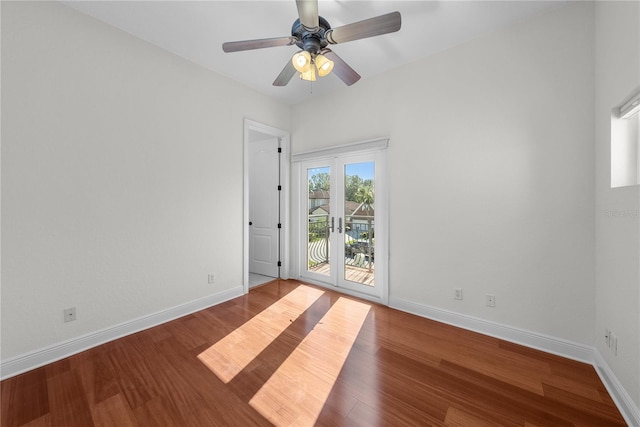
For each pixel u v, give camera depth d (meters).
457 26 2.14
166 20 2.10
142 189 2.35
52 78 1.86
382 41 2.34
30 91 1.78
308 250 3.77
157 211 2.46
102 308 2.13
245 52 2.56
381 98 2.88
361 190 3.17
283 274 3.93
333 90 3.33
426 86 2.56
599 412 1.41
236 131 3.13
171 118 2.54
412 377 1.71
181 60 2.61
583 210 1.86
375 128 2.94
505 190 2.15
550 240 1.98
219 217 2.97
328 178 3.50
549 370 1.77
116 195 2.19
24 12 1.75
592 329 1.85
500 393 1.56
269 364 1.84
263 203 4.16
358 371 1.77
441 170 2.48
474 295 2.33
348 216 3.30
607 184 1.63
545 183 1.99
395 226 2.80
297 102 3.74
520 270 2.11
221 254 3.00
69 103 1.94
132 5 1.93
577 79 1.86
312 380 1.68
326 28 1.67
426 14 2.01
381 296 2.96
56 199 1.89
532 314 2.06
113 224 2.18
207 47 2.47
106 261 2.15
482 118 2.25
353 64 2.71
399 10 1.97
